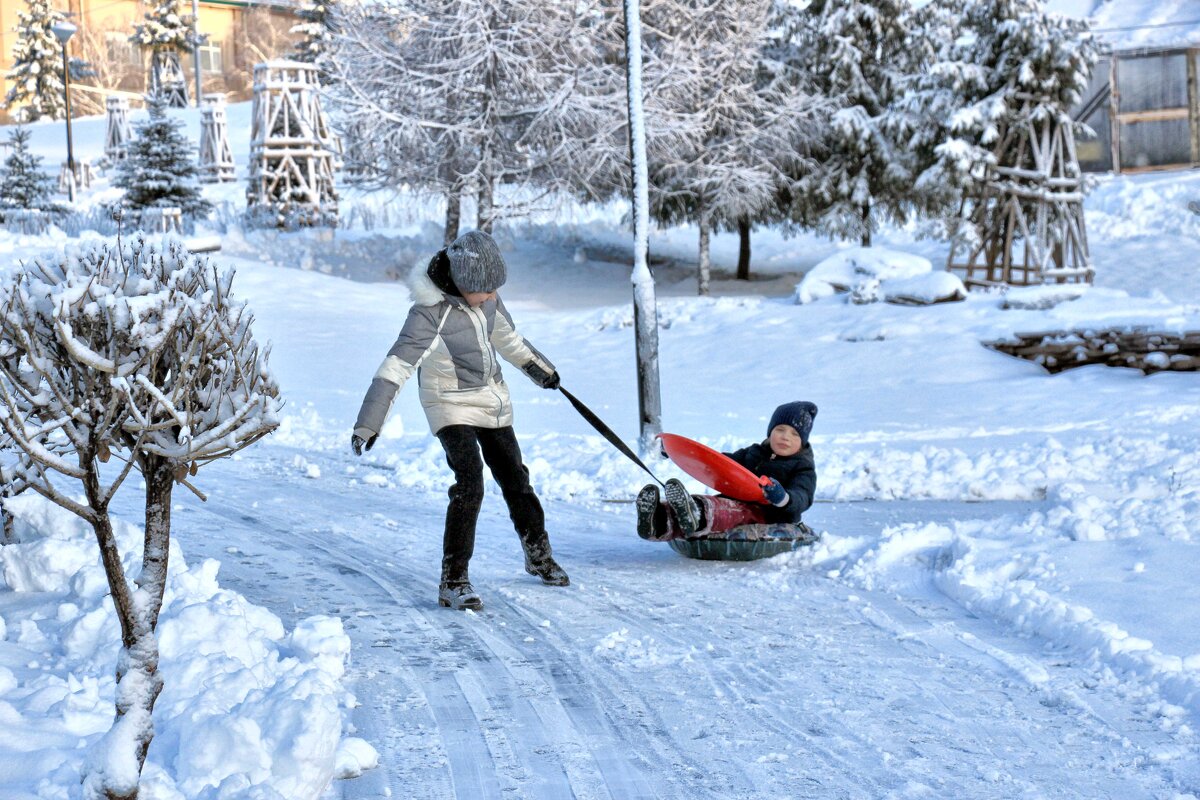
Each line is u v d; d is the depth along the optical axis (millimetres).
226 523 8031
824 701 4387
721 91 31297
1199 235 35031
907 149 32375
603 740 3963
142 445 2951
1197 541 6629
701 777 3629
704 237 32344
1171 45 42531
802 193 33938
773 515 7160
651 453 11125
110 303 2844
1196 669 4535
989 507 9016
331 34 31031
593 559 7215
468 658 4953
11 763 3172
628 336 23734
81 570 5004
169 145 37531
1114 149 43469
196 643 4184
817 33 34219
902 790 3518
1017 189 27922
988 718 4180
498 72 30641
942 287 22250
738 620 5645
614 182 31422
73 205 43906
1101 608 5438
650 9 31141
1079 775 3627
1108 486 8859
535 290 33562
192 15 75312
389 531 7988
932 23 33375
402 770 3660
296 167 38562
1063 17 28078
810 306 23562
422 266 5957
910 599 6066
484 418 6156
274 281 27875
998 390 16672
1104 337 18359
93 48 86312
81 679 4008
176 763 3277
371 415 5574
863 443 12273
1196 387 16047
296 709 3447
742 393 17594
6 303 2801
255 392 3164
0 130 66625
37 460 2820
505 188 34000
